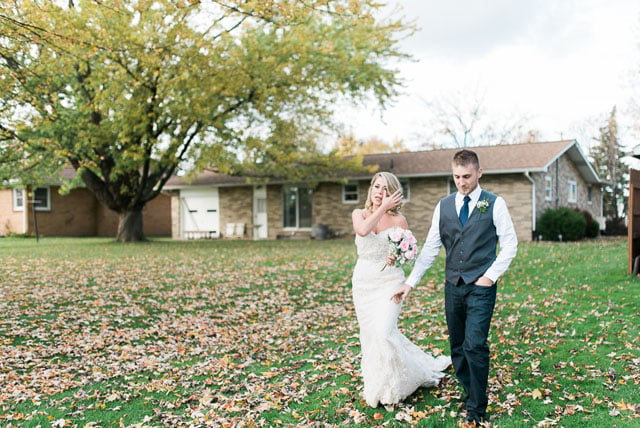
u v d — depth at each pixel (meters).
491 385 4.20
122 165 17.33
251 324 7.10
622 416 3.49
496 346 5.34
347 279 10.45
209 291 9.19
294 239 22.44
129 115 14.71
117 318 7.23
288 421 3.74
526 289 8.63
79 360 5.46
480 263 3.43
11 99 8.95
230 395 4.39
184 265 12.48
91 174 19.27
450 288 3.60
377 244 4.02
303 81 16.75
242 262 13.01
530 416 3.58
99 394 4.44
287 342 6.12
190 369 5.12
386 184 4.02
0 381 4.73
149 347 5.95
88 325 6.89
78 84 15.08
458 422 3.51
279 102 17.55
